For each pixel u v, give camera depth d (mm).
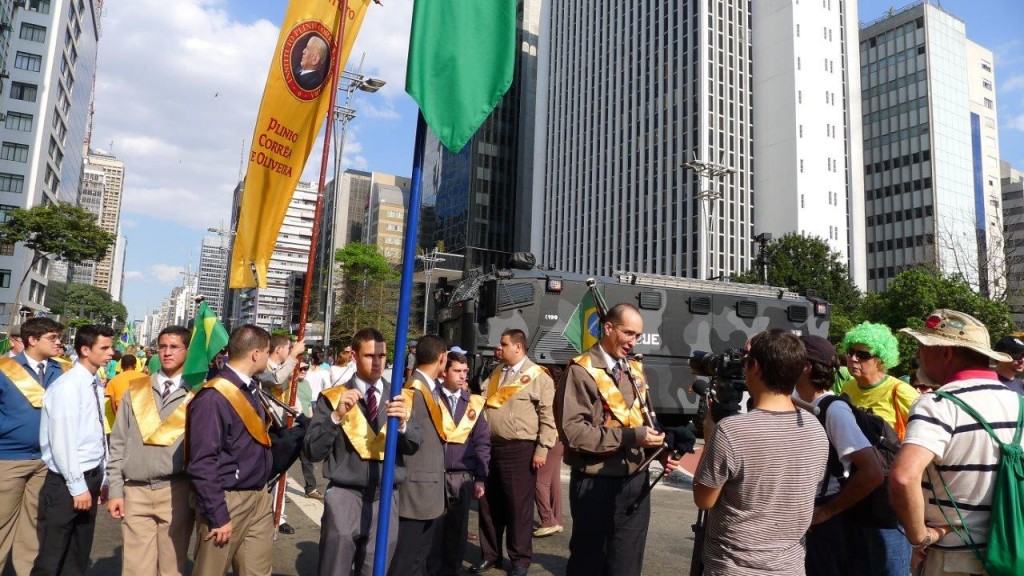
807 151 60375
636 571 4285
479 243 85438
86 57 81188
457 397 5707
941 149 78000
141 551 4520
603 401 4359
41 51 64562
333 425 4168
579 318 5043
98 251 42000
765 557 2963
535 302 13398
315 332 57844
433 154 98938
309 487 9062
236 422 4227
